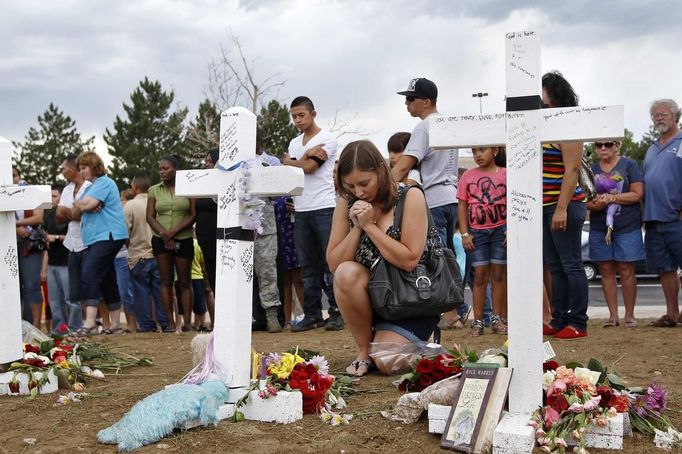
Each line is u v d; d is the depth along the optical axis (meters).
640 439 3.37
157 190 8.54
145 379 5.07
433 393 3.52
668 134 7.27
